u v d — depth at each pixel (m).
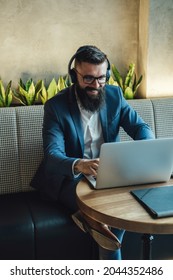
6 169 2.26
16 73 2.68
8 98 2.48
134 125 2.03
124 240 1.99
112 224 1.27
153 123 2.48
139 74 2.83
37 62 2.70
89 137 2.00
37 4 2.62
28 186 2.31
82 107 1.92
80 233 1.96
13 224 1.89
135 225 1.23
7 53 2.64
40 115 2.30
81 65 1.79
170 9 2.61
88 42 2.76
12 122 2.25
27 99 2.50
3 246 1.86
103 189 1.51
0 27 2.59
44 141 1.86
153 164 1.50
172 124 2.52
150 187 1.51
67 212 2.00
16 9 2.59
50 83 2.59
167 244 2.10
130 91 2.62
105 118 1.99
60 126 1.92
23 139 2.27
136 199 1.40
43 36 2.67
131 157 1.45
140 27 2.77
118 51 2.83
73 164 1.59
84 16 2.71
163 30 2.64
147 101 2.49
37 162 2.31
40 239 1.91
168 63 2.71
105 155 1.42
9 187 2.28
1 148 2.24
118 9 2.75
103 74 1.80
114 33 2.79
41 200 2.15
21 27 2.62
